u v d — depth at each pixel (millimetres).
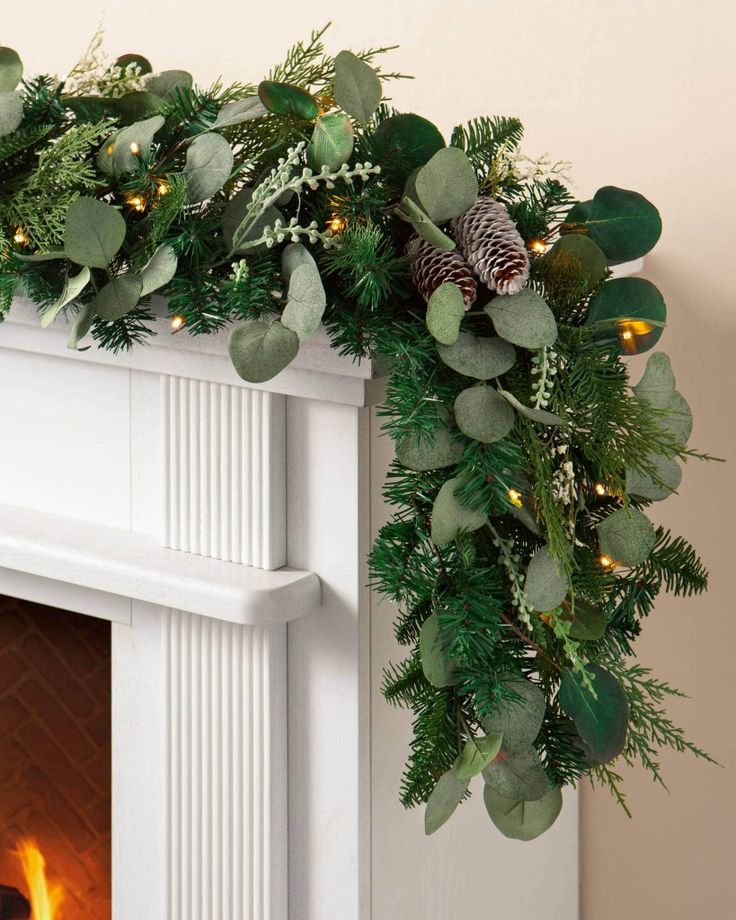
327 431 859
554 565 770
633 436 779
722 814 1311
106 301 800
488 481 771
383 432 767
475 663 794
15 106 827
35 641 1047
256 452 870
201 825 947
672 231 1216
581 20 1206
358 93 766
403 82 1286
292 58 888
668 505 1271
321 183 790
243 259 778
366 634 895
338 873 924
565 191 865
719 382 1227
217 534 902
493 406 764
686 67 1180
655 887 1353
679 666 1299
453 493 771
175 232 813
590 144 1227
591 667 797
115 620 966
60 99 860
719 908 1329
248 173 838
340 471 861
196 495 905
